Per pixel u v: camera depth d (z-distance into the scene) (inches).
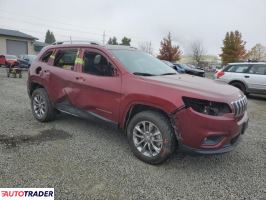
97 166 146.9
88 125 218.8
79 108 188.5
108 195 120.1
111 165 148.8
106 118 171.6
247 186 133.5
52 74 207.0
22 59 999.0
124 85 159.3
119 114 162.7
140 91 150.5
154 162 149.8
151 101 145.3
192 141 136.3
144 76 160.6
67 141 182.2
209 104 133.4
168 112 139.6
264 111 336.2
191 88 141.6
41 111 222.1
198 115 133.0
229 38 1760.6
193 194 124.3
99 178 134.1
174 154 167.6
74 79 188.1
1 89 417.1
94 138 189.9
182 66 887.7
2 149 164.2
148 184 130.7
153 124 147.6
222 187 131.6
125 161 154.6
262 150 182.7
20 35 1598.2
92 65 181.8
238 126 141.0
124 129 165.6
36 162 148.5
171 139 143.4
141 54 196.5
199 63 2504.9
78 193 120.6
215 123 132.3
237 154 173.5
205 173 145.2
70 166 145.5
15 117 237.6
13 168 140.5
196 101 134.9
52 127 211.2
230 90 149.6
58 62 208.8
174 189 127.6
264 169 153.1
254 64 446.9
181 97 137.2
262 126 250.2
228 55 1771.7
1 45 1512.1
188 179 137.6
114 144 180.1
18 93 377.7
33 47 1678.2
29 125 214.4
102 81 170.4
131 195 121.0
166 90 142.7
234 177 142.3
